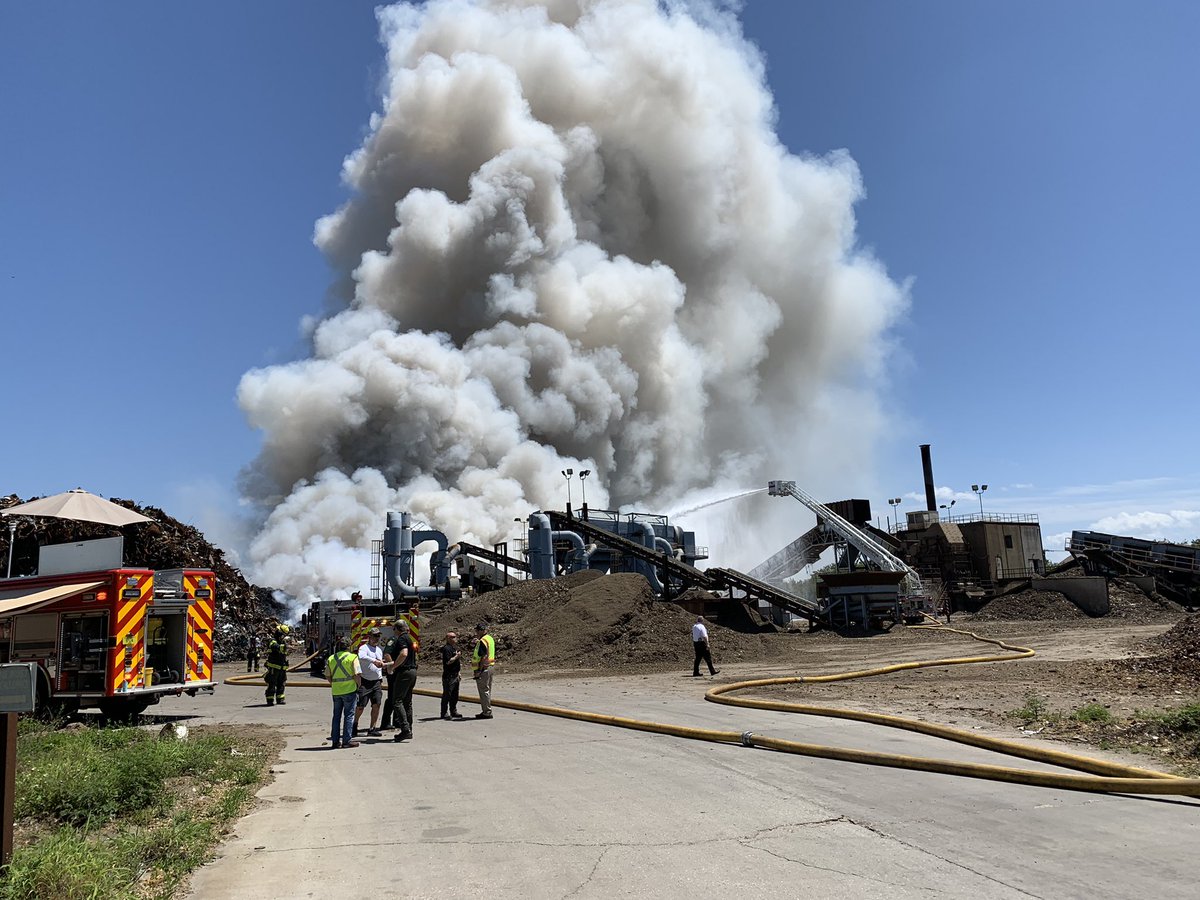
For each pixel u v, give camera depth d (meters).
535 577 51.22
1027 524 75.06
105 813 8.05
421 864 6.48
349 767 11.18
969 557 72.25
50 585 17.53
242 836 7.50
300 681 28.64
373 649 14.70
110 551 17.25
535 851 6.72
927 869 5.91
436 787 9.59
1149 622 50.06
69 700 17.05
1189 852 6.14
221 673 37.03
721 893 5.54
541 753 11.77
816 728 12.73
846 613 46.97
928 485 85.25
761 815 7.65
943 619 56.97
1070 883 5.54
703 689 20.09
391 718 16.19
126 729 14.20
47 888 5.52
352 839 7.31
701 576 50.38
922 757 9.92
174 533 49.00
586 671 27.45
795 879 5.77
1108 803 7.72
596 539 53.66
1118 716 12.23
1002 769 8.81
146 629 17.12
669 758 10.94
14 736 5.73
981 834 6.80
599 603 32.59
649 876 5.96
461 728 15.09
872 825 7.18
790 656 30.64
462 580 52.75
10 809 5.67
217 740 12.54
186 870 6.37
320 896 5.79
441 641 34.22
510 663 30.58
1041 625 49.84
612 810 8.06
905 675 21.52
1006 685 17.45
